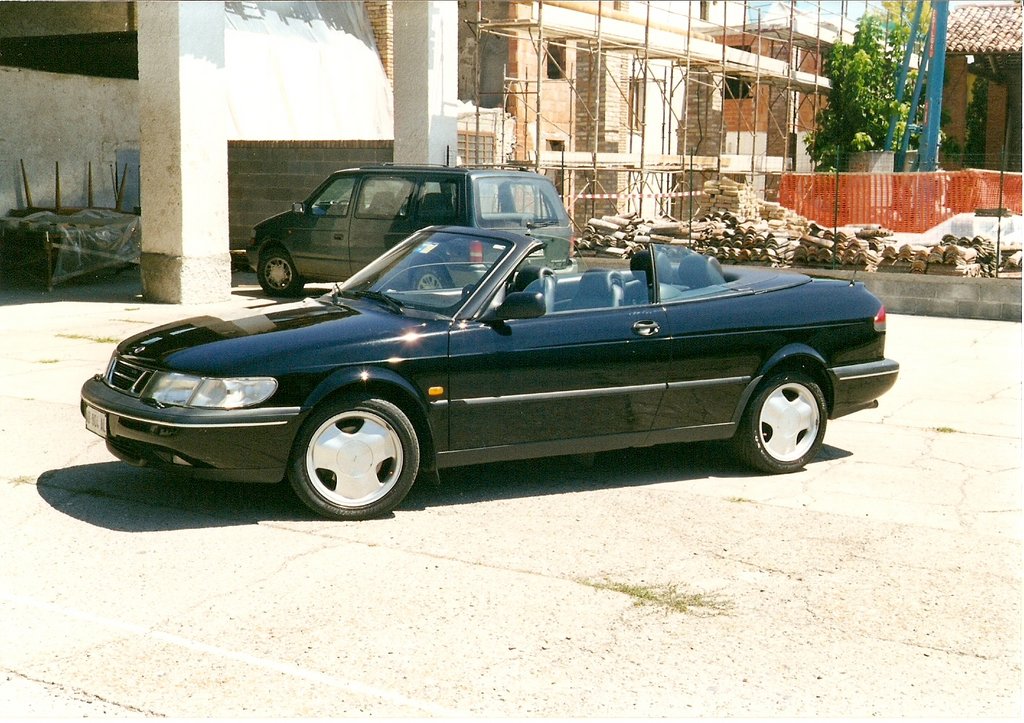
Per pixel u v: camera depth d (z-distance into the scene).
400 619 4.68
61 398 8.87
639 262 6.85
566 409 6.46
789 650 4.46
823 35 33.03
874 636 4.62
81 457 7.20
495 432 6.30
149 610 4.74
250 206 19.81
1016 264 16.14
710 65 26.28
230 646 4.39
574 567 5.35
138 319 13.08
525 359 6.30
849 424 8.68
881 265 16.14
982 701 4.05
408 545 5.62
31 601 4.82
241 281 17.47
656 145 29.81
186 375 5.80
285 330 6.15
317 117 20.81
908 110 31.86
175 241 14.44
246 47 19.52
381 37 22.70
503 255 6.53
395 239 14.09
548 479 6.91
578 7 22.11
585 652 4.39
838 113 32.44
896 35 32.38
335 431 5.95
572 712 3.89
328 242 14.84
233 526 5.86
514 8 24.83
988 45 36.84
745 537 5.86
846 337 7.26
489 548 5.60
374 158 18.52
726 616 4.80
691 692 4.07
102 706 3.88
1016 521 6.23
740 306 6.97
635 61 28.12
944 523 6.17
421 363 6.06
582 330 6.46
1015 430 8.50
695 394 6.80
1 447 7.41
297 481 5.88
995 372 10.97
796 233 21.39
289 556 5.43
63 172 18.00
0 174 16.83
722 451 7.68
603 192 27.12
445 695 4.00
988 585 5.23
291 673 4.16
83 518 5.97
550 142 26.50
